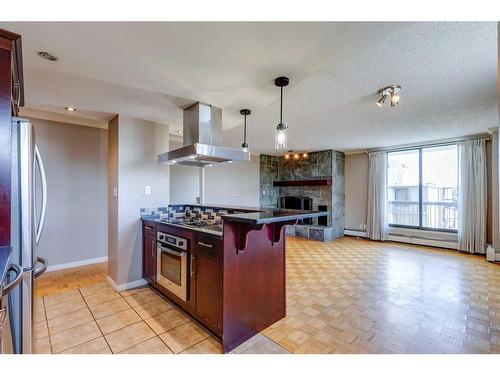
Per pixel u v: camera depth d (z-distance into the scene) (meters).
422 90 2.49
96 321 2.21
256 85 2.00
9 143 1.34
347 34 1.31
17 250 1.41
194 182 5.46
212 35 1.33
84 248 3.87
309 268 3.80
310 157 6.63
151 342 1.91
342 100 2.74
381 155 5.80
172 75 1.83
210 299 1.96
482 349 1.83
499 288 3.00
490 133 4.21
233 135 4.61
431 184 5.34
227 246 1.85
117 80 1.91
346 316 2.34
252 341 1.95
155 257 2.77
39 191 3.45
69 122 3.66
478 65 2.00
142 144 3.11
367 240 5.93
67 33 1.31
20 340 1.42
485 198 4.45
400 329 2.11
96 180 3.98
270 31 1.29
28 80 1.92
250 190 6.89
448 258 4.32
